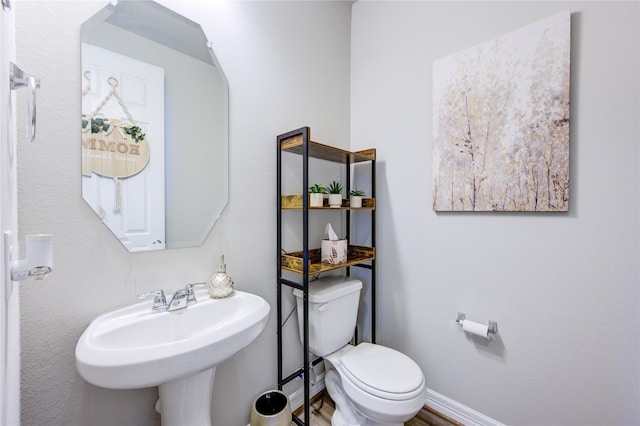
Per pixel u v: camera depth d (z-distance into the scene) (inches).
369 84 72.1
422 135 62.1
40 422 31.7
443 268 58.9
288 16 59.7
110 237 36.8
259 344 54.6
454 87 55.7
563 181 44.1
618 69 40.6
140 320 35.2
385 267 68.8
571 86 44.0
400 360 52.6
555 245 46.0
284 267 55.7
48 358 32.1
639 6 39.1
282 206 56.0
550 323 46.7
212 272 47.4
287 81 59.5
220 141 48.4
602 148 41.9
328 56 69.4
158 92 41.6
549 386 46.9
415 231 63.4
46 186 32.0
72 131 33.9
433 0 59.9
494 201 51.0
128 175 38.6
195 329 39.4
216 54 47.8
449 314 58.2
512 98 48.7
